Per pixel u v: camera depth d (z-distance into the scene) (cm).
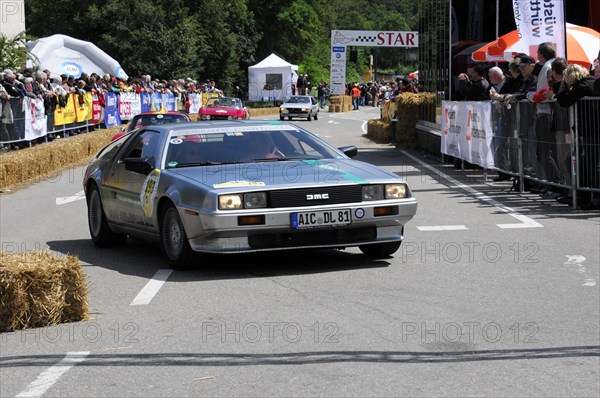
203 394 566
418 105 3077
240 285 902
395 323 742
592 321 745
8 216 1560
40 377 610
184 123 1139
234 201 930
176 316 780
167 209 1000
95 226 1201
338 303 818
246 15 9300
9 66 3456
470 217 1377
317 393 564
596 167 1397
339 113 7669
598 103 1383
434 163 2461
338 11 16275
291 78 7906
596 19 2631
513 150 1702
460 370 610
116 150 1175
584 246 1106
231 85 8419
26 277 750
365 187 973
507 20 2611
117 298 861
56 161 2462
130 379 602
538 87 1588
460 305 808
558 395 557
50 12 7319
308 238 960
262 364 630
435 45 2834
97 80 3772
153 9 6569
